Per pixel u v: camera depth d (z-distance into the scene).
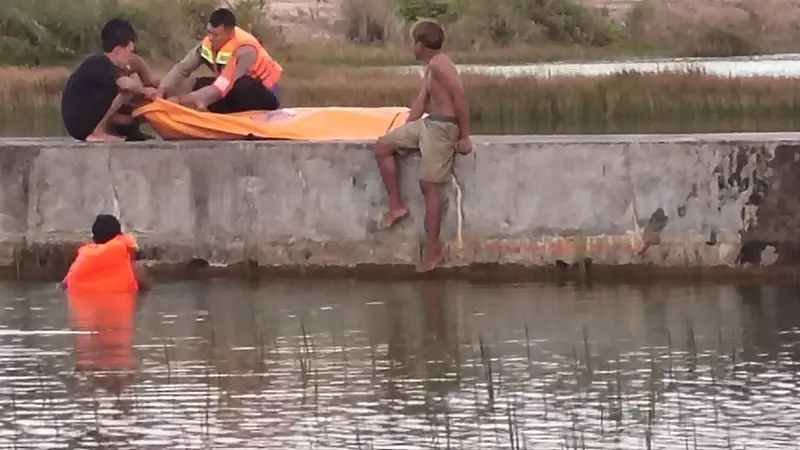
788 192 20.41
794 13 81.75
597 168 20.56
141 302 19.31
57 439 13.23
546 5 80.81
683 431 13.35
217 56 21.94
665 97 45.59
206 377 15.27
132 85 21.55
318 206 20.91
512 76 49.34
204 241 21.08
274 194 20.97
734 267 20.56
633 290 19.91
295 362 15.94
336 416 13.85
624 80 47.22
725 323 17.73
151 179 21.06
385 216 20.77
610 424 13.59
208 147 20.97
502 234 20.70
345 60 69.50
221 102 21.97
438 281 20.55
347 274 20.89
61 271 21.17
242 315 18.42
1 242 21.27
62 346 16.69
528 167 20.61
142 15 70.06
